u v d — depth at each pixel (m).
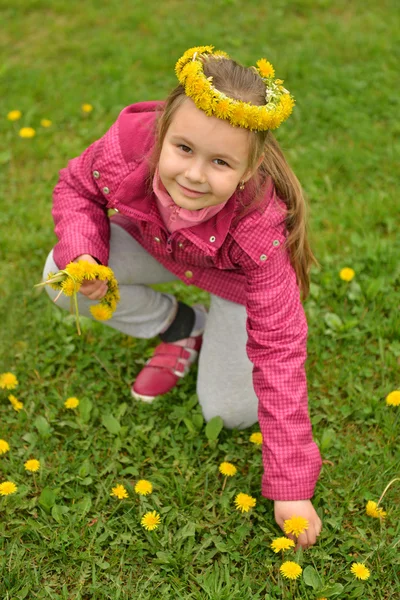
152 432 2.42
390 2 5.11
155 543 2.09
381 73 4.30
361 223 3.27
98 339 2.76
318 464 2.02
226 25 4.84
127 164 2.01
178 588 2.00
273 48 4.60
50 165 3.67
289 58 4.44
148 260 2.37
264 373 1.99
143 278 2.40
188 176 1.71
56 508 2.14
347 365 2.66
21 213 3.33
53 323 2.79
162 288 2.96
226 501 2.20
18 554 2.04
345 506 2.21
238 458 2.36
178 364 2.57
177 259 2.21
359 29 4.81
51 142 3.82
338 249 3.17
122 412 2.47
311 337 2.75
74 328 2.76
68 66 4.38
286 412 1.98
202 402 2.44
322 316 2.85
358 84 4.20
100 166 2.06
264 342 1.99
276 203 1.98
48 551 2.07
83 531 2.11
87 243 2.06
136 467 2.32
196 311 2.69
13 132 3.88
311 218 3.31
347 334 2.75
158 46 4.59
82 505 2.17
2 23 4.81
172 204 1.90
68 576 2.03
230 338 2.32
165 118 1.76
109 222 2.25
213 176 1.72
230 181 1.72
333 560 2.07
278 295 1.98
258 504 2.23
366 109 4.03
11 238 3.18
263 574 2.06
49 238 3.19
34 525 2.11
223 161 1.71
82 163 2.15
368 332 2.80
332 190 3.51
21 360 2.66
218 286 2.25
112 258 2.30
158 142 1.82
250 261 1.98
